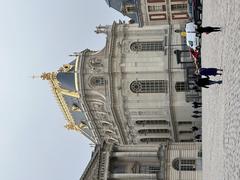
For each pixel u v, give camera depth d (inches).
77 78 3230.8
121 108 3193.9
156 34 3132.4
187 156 2706.7
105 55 3166.8
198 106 2957.7
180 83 3075.8
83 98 3280.0
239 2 825.5
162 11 3107.8
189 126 3284.9
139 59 3105.3
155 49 3115.2
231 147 920.9
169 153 2731.3
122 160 2778.1
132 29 3161.9
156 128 3361.2
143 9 3115.2
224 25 1111.6
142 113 3211.1
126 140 3516.2
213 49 1460.4
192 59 2989.7
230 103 965.8
